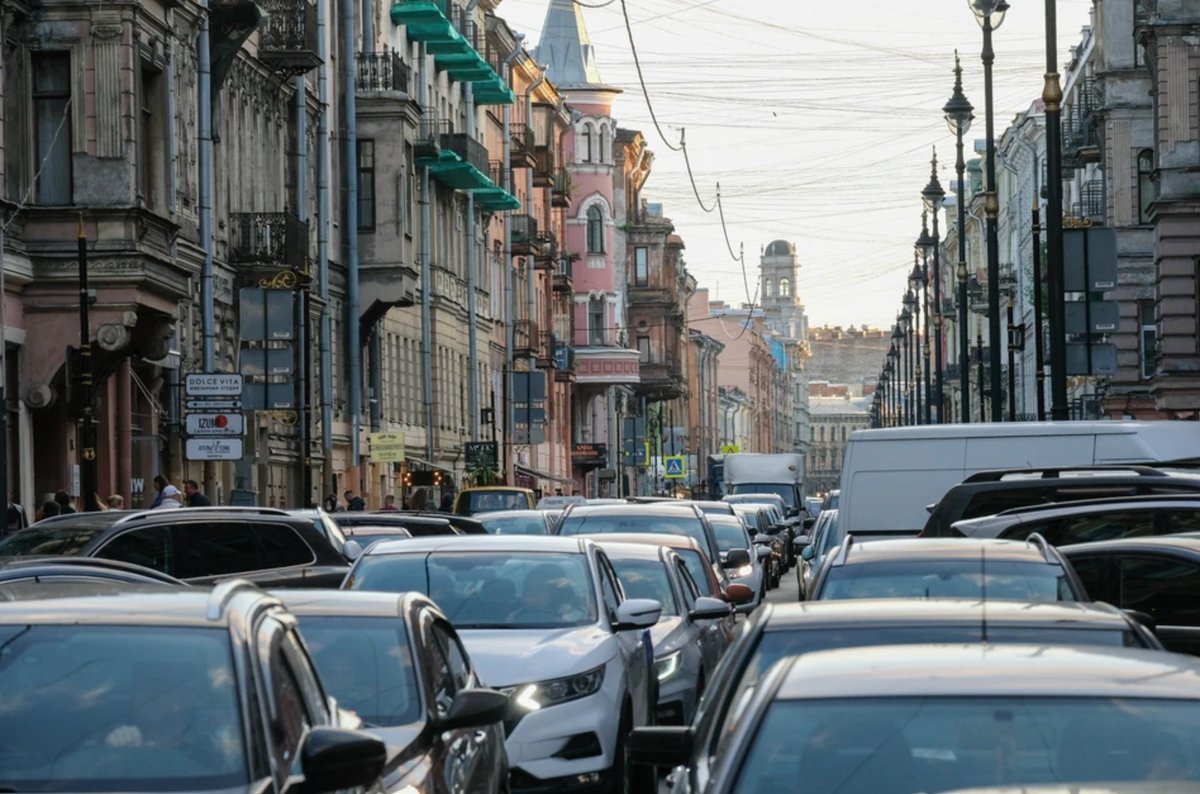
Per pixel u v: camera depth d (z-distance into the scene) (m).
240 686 17.05
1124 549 33.53
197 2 97.56
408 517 61.31
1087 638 18.94
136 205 82.06
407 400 155.25
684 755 19.41
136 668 17.22
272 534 46.44
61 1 81.88
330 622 23.97
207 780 16.23
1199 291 123.06
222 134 108.50
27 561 33.66
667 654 38.75
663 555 43.22
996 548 29.45
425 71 167.00
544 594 34.00
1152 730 14.68
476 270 188.00
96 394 85.19
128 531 45.34
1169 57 123.25
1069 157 172.62
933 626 19.30
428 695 23.11
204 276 98.94
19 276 80.12
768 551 83.00
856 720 15.14
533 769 30.52
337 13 134.62
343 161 135.75
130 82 82.25
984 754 14.62
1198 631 32.50
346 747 16.25
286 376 93.38
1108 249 88.62
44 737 16.62
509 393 191.12
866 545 30.36
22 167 81.56
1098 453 57.53
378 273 136.38
